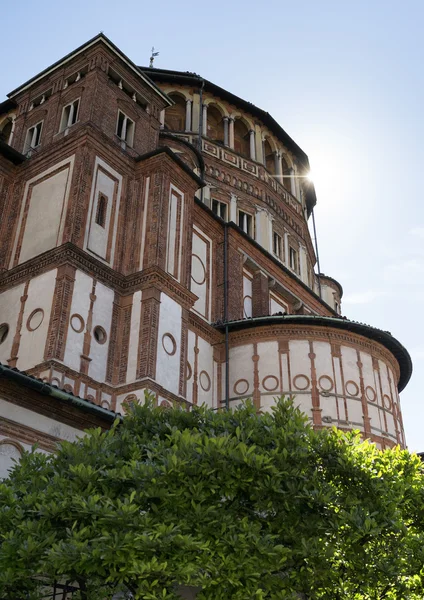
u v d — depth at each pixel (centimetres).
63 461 1266
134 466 1161
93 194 2694
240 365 3061
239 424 1378
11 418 1661
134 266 2711
